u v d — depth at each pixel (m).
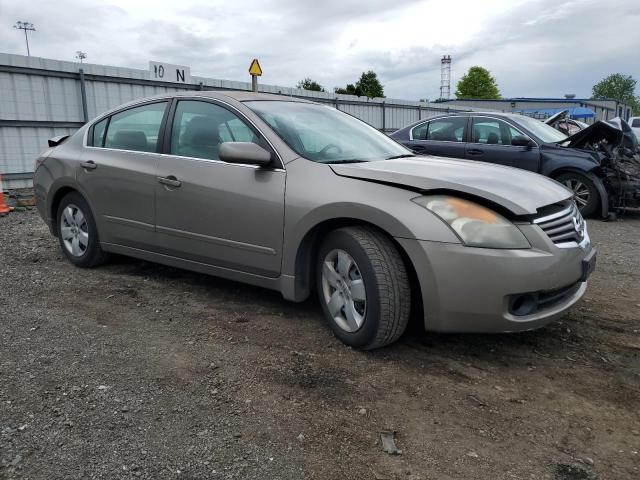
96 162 4.52
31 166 10.28
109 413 2.48
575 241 3.15
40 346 3.17
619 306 4.14
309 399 2.65
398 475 2.11
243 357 3.09
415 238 2.89
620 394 2.79
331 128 4.03
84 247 4.80
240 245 3.62
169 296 4.14
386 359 3.11
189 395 2.66
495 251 2.81
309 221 3.26
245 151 3.34
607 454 2.28
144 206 4.16
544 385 2.87
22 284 4.37
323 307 3.38
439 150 8.98
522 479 2.11
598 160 7.97
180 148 4.03
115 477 2.06
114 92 11.44
